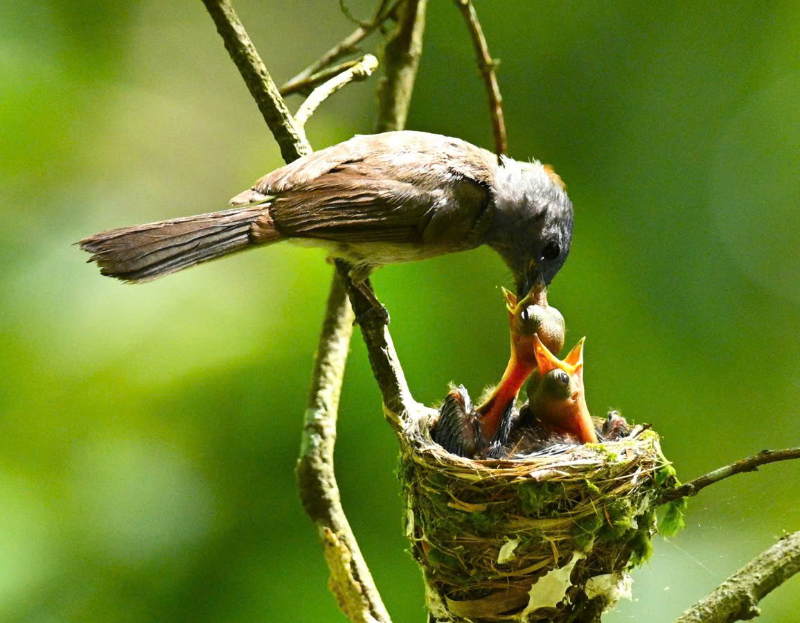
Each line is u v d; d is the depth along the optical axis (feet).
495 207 31.32
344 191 28.45
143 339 36.99
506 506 23.04
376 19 32.65
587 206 47.96
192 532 33.55
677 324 45.57
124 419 35.91
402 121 33.01
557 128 49.21
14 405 35.65
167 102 53.16
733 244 47.55
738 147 48.57
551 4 49.26
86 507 33.96
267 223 27.40
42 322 37.83
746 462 22.44
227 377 35.91
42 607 32.19
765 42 49.55
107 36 48.88
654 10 49.67
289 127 27.86
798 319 46.24
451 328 38.06
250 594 32.37
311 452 27.40
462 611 23.67
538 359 27.66
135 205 47.96
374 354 26.96
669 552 32.27
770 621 33.81
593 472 23.02
